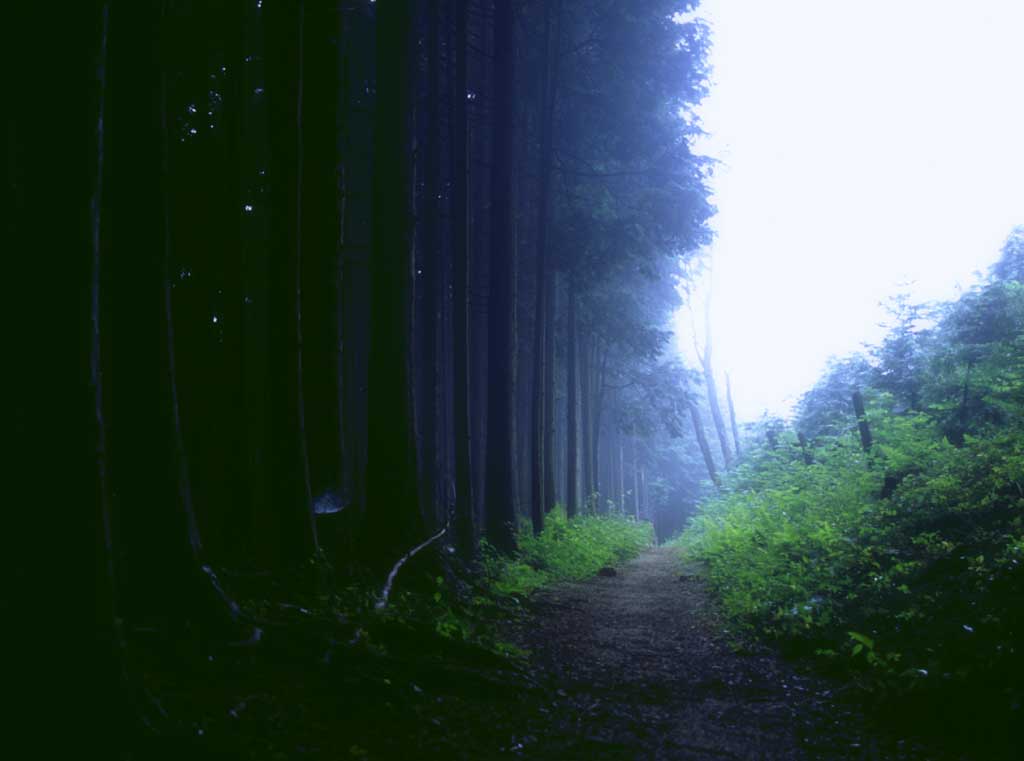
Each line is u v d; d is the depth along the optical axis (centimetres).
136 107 654
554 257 2386
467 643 802
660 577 1956
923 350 1886
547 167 2056
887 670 680
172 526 628
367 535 1200
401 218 1302
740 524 1906
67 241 404
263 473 981
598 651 983
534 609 1281
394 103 1327
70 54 410
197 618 614
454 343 1590
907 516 1081
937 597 798
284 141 947
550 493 2508
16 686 385
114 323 636
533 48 2242
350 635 715
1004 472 1016
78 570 401
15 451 393
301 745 496
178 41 1238
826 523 1241
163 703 482
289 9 960
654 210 2353
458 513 1527
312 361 1094
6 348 395
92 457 410
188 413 1051
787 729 623
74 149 409
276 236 941
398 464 1237
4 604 387
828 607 923
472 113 2025
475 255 2386
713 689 770
